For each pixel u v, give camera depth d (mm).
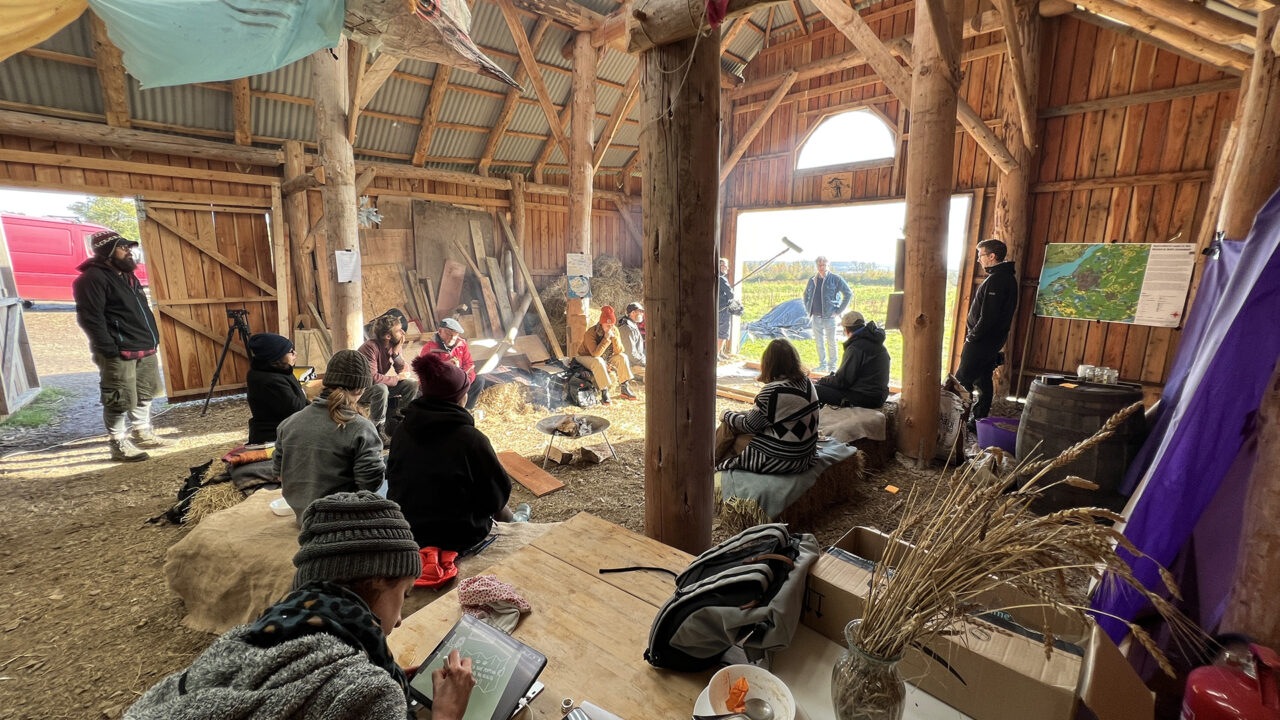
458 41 3133
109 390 4129
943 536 1052
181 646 2268
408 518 2258
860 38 4066
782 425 3104
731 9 1771
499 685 1203
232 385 6062
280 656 741
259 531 2471
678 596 1355
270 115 5785
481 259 7836
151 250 5430
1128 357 5613
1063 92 5773
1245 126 3035
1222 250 2945
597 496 3818
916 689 1264
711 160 2096
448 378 2273
